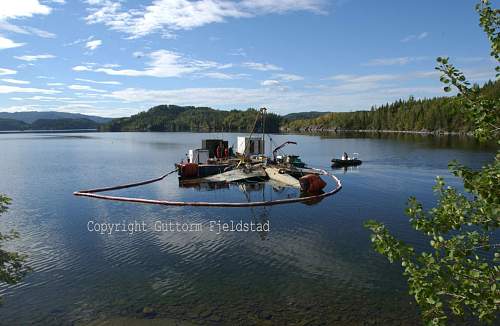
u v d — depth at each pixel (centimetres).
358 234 2553
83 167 7088
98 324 1454
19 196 4059
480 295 718
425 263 770
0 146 14738
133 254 2214
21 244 2411
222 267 1997
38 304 1616
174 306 1584
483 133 764
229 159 6116
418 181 4797
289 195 4028
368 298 1633
